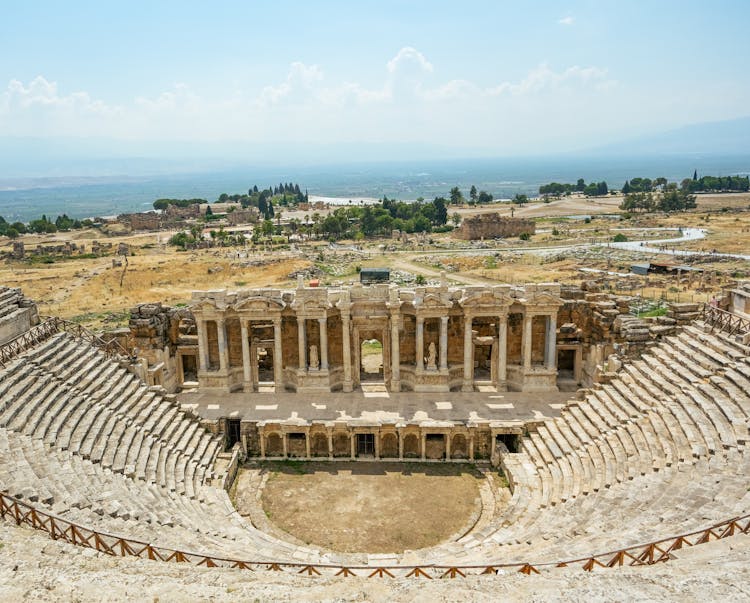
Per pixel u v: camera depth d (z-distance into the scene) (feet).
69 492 89.15
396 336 167.22
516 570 74.08
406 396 167.22
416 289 166.09
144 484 107.14
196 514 104.94
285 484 135.44
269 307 167.12
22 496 81.25
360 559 93.97
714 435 100.27
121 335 168.35
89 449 106.73
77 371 128.77
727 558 62.34
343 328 168.04
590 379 170.81
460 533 115.55
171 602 55.26
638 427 115.75
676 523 78.84
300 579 65.92
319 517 121.70
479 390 171.63
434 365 169.17
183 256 552.82
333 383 173.68
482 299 164.35
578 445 125.08
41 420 107.14
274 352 170.50
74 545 70.69
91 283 417.28
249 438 148.87
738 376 110.32
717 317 134.21
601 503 96.94
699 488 86.22
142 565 66.59
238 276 441.68
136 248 640.58
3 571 59.11
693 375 119.85
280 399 166.61
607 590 54.13
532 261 490.90
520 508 113.19
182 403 164.25
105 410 120.88
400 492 131.54
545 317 172.04
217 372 172.04
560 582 59.06
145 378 151.64
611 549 73.26
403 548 110.93
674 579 55.83
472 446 145.07
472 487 133.49
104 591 56.03
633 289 351.87
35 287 406.41
